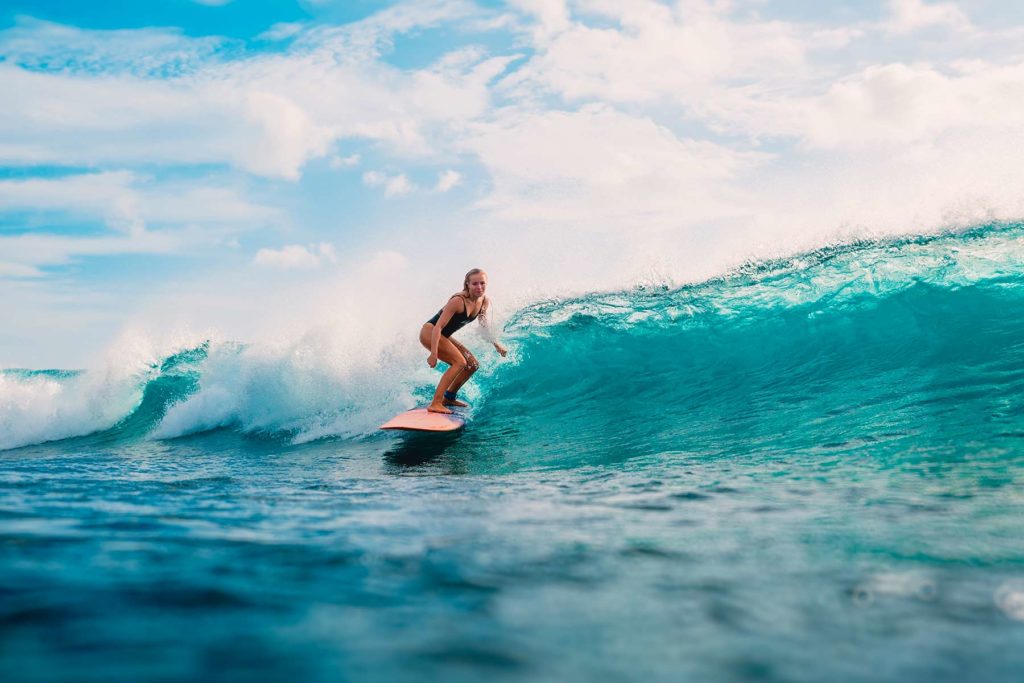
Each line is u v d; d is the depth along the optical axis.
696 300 9.24
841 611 1.58
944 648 1.36
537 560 2.04
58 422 11.48
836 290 8.48
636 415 7.29
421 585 1.76
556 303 9.78
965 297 7.68
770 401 6.91
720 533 2.46
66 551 2.07
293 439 8.40
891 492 3.33
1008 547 2.22
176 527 2.52
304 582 1.76
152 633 1.37
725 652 1.32
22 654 1.24
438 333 7.04
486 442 6.88
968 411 5.42
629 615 1.53
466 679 1.17
